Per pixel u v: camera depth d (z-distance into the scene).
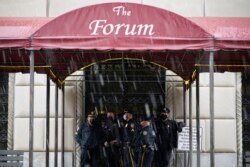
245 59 14.16
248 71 15.14
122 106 16.88
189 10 16.69
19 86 16.50
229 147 16.38
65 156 16.30
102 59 14.58
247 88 16.78
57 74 14.59
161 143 15.32
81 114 16.47
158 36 11.12
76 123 16.41
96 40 11.13
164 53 13.49
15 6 16.75
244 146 16.72
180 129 15.00
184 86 15.25
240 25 12.42
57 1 16.75
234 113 16.44
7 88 16.86
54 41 11.11
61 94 15.99
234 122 16.42
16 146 16.39
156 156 15.48
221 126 16.42
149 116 16.08
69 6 16.72
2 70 14.86
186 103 16.36
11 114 16.55
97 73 16.66
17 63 14.55
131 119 15.20
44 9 16.72
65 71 14.87
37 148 16.34
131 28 11.17
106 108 16.86
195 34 11.12
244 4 16.72
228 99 16.44
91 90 16.89
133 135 15.04
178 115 16.36
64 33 11.14
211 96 10.98
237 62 14.34
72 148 16.33
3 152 12.73
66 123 16.39
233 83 16.44
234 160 16.36
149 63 15.57
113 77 16.72
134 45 11.12
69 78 16.53
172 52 12.87
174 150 16.11
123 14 11.20
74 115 16.41
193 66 14.29
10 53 13.42
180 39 11.10
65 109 16.41
